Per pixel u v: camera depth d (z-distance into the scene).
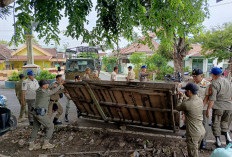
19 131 4.80
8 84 13.38
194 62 22.69
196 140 2.93
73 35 4.93
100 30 4.95
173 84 3.39
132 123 4.66
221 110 3.71
